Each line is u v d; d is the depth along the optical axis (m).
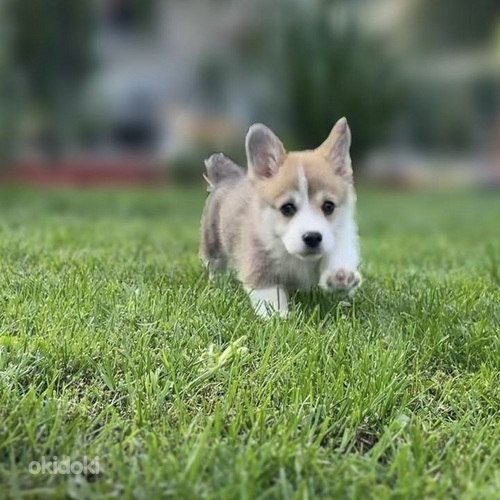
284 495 0.73
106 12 5.14
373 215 3.31
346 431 0.83
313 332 1.00
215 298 1.09
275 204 1.09
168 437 0.81
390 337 1.02
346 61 5.53
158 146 5.52
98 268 1.26
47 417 0.81
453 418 0.89
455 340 1.02
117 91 5.32
